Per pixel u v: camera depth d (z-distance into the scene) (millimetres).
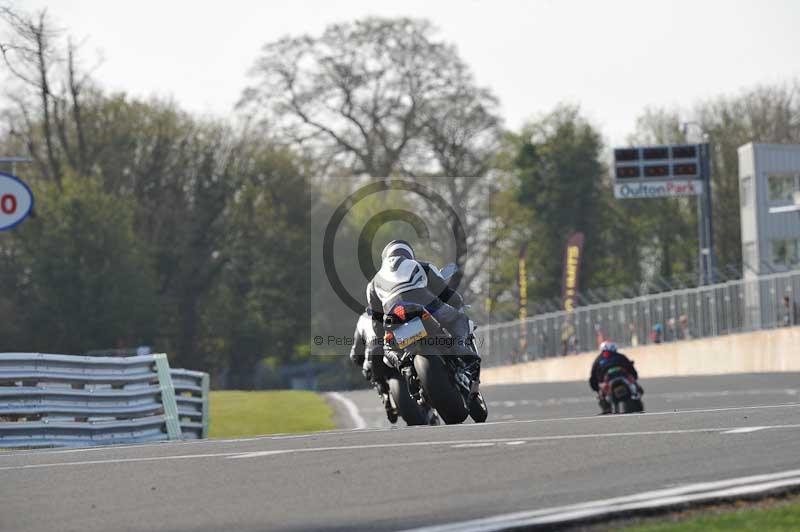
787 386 97000
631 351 155875
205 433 63875
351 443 32906
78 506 24438
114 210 199375
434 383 40000
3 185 94062
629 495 22750
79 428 54500
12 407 52719
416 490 24328
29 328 197500
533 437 31812
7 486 27625
